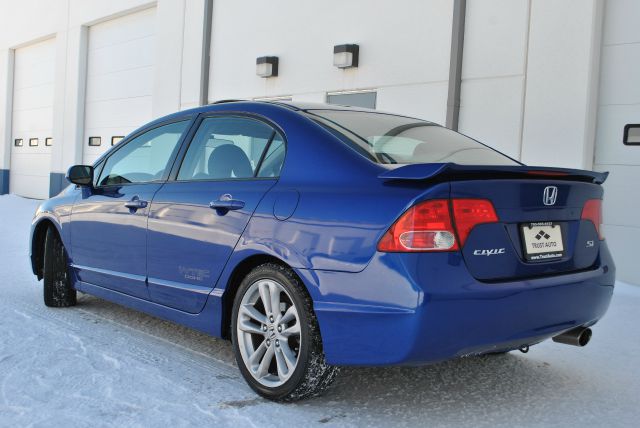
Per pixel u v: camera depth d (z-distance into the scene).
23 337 4.00
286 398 2.98
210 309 3.37
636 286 6.64
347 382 3.41
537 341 2.90
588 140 6.98
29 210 13.92
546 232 2.88
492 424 2.88
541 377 3.60
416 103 8.67
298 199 2.98
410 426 2.83
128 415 2.82
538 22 7.36
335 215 2.79
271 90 10.74
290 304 3.02
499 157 3.58
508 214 2.73
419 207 2.56
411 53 8.72
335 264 2.73
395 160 3.04
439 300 2.51
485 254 2.65
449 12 8.24
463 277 2.57
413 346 2.53
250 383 3.13
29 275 6.36
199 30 12.05
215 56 11.80
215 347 3.95
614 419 2.99
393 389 3.32
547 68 7.29
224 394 3.13
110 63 15.38
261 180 3.24
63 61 16.77
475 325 2.60
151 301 3.83
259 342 3.22
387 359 2.60
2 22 19.80
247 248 3.11
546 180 2.87
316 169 3.03
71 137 16.45
